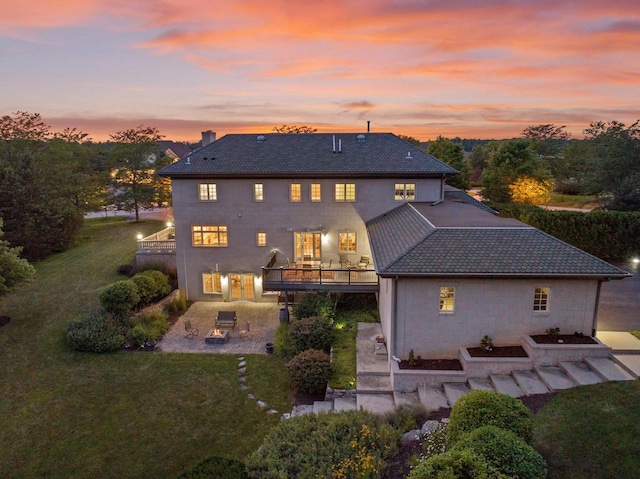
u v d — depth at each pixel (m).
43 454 12.24
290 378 15.45
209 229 25.02
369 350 16.72
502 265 14.19
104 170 47.38
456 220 17.89
